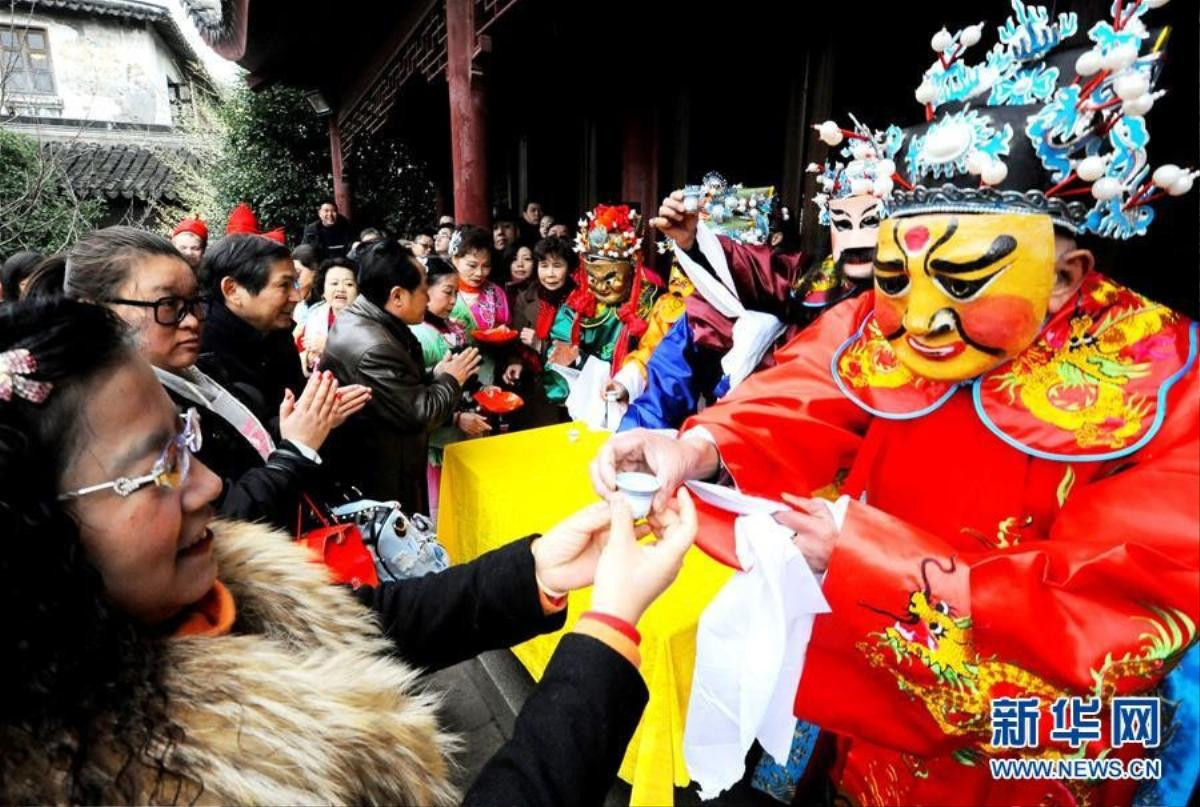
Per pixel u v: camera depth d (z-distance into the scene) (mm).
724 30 2975
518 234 4441
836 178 1298
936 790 888
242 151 10227
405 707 570
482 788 514
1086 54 611
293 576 644
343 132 7746
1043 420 731
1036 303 641
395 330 1713
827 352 970
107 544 463
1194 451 657
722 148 3262
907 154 716
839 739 1062
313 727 482
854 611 758
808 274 1479
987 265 623
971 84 700
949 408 823
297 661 545
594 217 2260
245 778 440
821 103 2541
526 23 2936
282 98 9922
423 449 1835
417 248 5164
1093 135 637
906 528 754
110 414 452
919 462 858
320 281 3312
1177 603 632
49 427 434
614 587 617
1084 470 745
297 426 1210
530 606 780
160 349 1078
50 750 395
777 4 2684
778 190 2938
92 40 11336
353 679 549
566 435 1979
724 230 1683
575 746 530
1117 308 728
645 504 729
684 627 1009
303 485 1194
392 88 5387
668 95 3461
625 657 583
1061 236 668
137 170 10305
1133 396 693
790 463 948
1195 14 1223
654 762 1026
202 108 11891
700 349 1690
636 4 2979
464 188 3436
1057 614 660
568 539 781
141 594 496
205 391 1200
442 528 1921
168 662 468
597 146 4496
